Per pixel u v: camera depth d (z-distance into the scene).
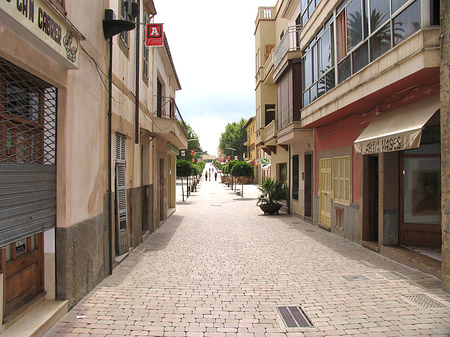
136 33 8.47
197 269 6.59
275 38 20.41
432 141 7.50
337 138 10.54
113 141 6.77
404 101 6.93
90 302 4.74
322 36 10.23
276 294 5.14
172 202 18.56
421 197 7.63
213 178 77.50
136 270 6.50
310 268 6.64
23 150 3.87
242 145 76.12
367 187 8.74
